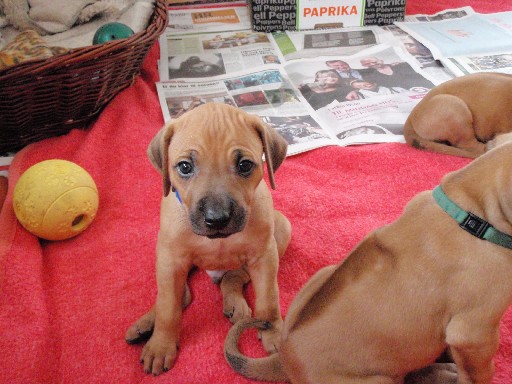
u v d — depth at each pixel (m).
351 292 0.39
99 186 0.70
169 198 0.47
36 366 0.48
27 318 0.52
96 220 0.65
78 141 0.77
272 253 0.49
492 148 0.41
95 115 0.83
